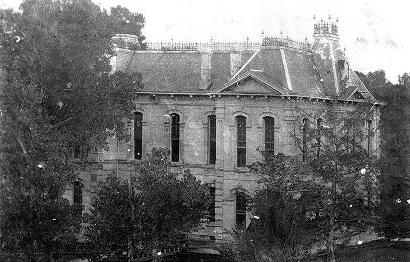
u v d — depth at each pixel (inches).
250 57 2037.4
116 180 1541.6
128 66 2181.3
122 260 1545.3
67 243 1510.8
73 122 1811.0
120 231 1450.5
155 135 2092.8
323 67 2023.9
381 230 1820.9
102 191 1501.0
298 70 1964.8
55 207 1449.3
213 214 1977.1
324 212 1585.9
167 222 1525.6
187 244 1787.6
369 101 1731.1
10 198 1414.9
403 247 1840.6
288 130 1839.3
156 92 2066.9
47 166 1478.8
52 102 1761.8
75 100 1791.3
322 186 1565.0
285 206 1359.5
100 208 1451.8
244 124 1908.2
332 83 1983.3
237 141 1915.6
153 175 1558.8
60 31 1771.7
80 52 1788.9
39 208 1424.7
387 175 1785.2
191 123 2044.8
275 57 1958.7
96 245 1456.7
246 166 1733.5
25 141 1478.8
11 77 1583.4
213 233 1955.0
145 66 2160.4
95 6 1943.9
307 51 2066.9
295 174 1615.4
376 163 1658.5
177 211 1541.6
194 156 2038.6
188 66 2106.3
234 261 1561.3
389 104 2593.5
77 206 1595.7
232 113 1907.0
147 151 2102.6
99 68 1844.2
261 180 1584.6
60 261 1469.0
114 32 2042.3
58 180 1489.9
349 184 1583.4
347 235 1561.3
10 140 1470.2
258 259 1339.8
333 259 1533.0
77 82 1787.6
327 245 1536.7
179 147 2071.9
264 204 1365.7
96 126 1827.0
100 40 1841.8
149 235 1482.5
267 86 1846.7
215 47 2143.2
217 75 2062.0
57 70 1760.6
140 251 1550.2
